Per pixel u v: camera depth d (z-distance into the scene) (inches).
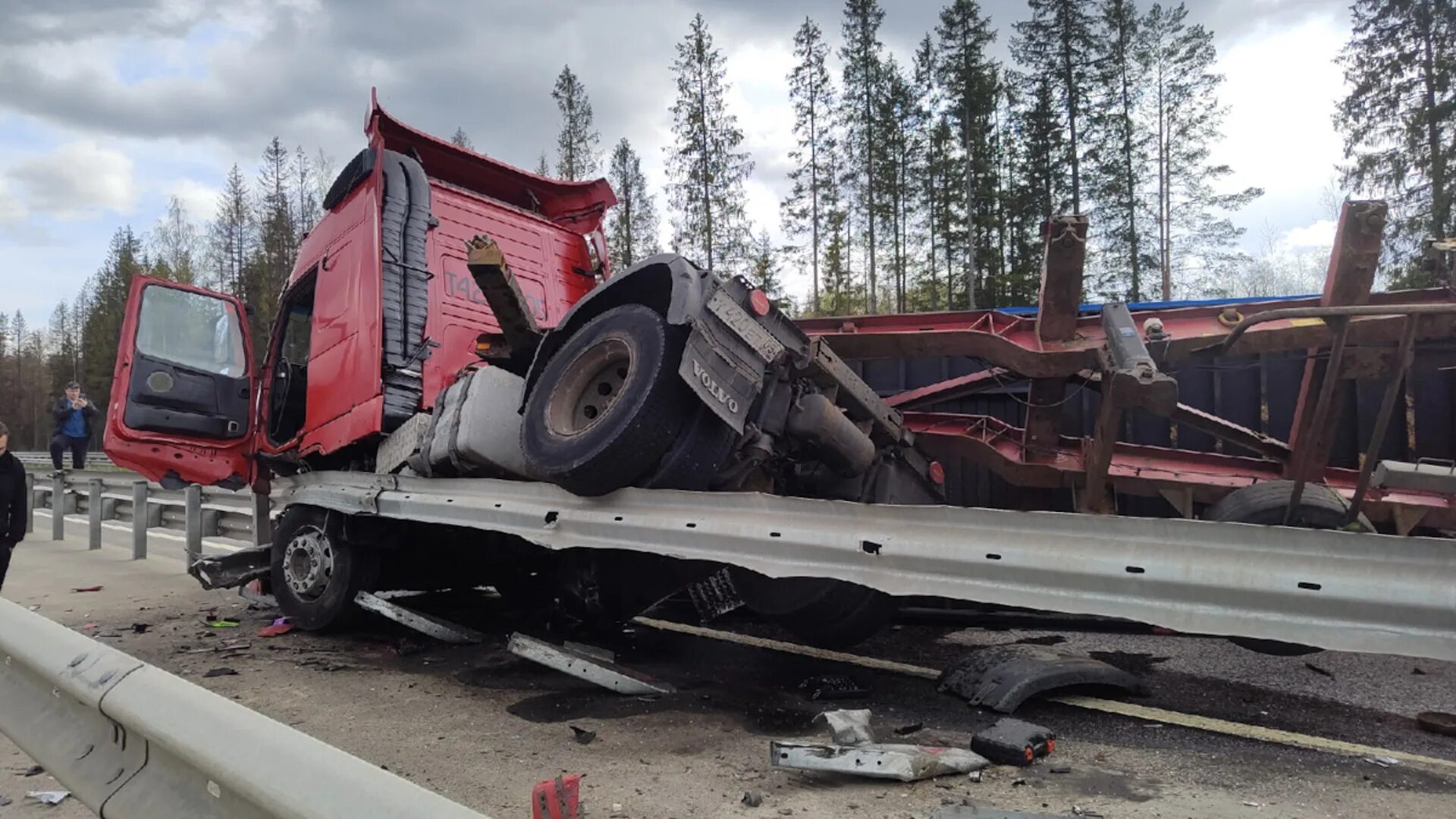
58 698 89.9
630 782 123.1
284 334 271.3
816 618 178.7
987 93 1322.6
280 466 267.7
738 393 152.2
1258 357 224.1
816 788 119.5
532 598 251.1
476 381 190.5
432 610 269.3
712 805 114.0
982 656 168.6
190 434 262.1
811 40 1425.9
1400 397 213.0
